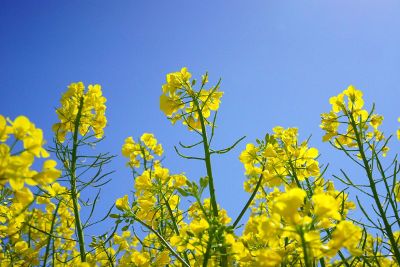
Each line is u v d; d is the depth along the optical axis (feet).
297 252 1.23
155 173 1.91
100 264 2.25
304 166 1.92
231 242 1.38
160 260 1.82
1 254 1.74
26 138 1.25
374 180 1.72
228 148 1.71
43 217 2.22
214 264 1.47
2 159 1.20
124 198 1.87
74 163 1.93
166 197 1.90
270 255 1.19
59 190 2.03
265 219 1.16
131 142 2.57
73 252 2.42
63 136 2.05
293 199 1.13
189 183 1.47
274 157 1.88
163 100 1.84
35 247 2.01
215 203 1.67
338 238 1.12
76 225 1.90
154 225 2.00
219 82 1.81
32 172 1.23
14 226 1.81
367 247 1.91
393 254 1.63
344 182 1.75
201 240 1.39
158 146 2.59
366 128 1.93
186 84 1.85
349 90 1.94
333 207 1.15
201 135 1.74
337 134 1.92
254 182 2.21
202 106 1.80
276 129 2.12
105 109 2.10
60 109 2.03
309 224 1.13
